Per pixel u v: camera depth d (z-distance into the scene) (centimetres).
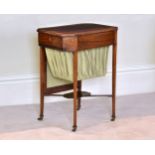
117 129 392
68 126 401
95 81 476
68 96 416
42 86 412
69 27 401
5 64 444
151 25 487
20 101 455
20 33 442
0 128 394
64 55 385
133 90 495
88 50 389
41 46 397
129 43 483
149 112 436
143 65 494
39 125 402
